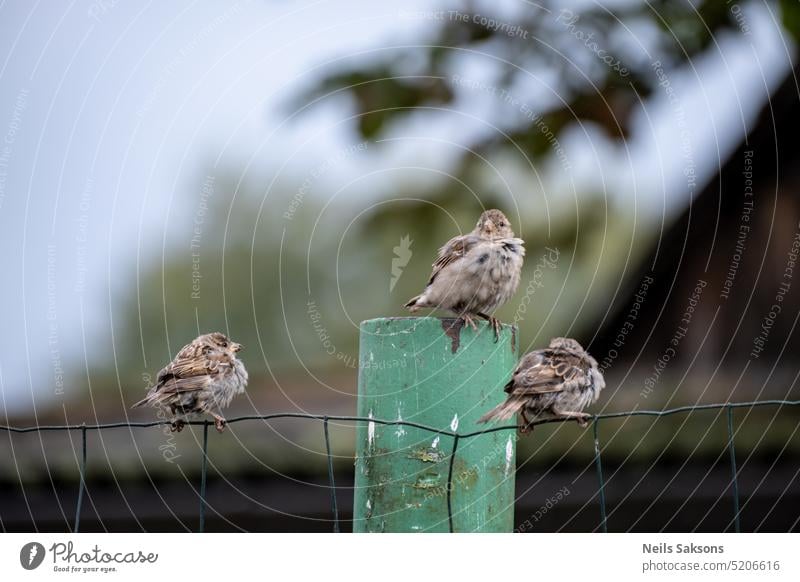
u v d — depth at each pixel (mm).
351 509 12805
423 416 8203
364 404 8391
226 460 12625
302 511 12734
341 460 12852
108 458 12469
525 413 9586
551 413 9578
